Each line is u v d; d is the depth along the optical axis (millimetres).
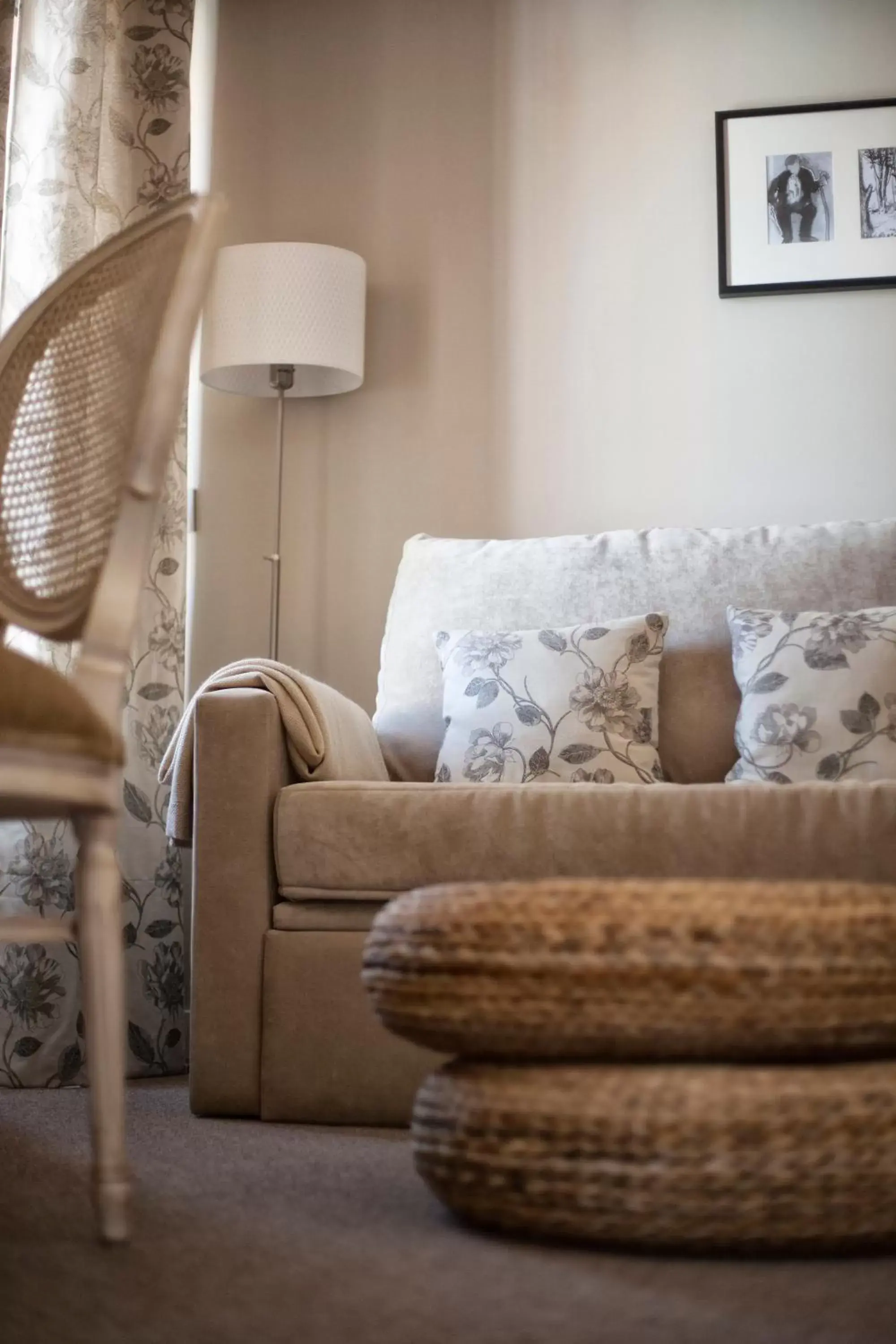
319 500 3531
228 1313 1104
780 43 3473
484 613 2965
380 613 3482
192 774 2340
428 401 3514
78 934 1306
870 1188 1254
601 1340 1030
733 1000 1286
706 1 3508
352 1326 1068
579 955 1312
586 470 3438
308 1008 2203
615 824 2129
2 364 1549
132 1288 1179
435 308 3535
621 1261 1266
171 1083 2861
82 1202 1537
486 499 3471
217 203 1407
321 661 3492
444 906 1389
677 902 1307
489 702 2701
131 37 3320
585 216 3508
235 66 3662
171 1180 1670
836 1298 1139
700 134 3484
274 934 2236
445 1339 1032
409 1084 2158
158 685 3123
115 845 1291
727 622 2863
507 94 3570
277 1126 2154
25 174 2998
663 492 3402
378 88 3615
